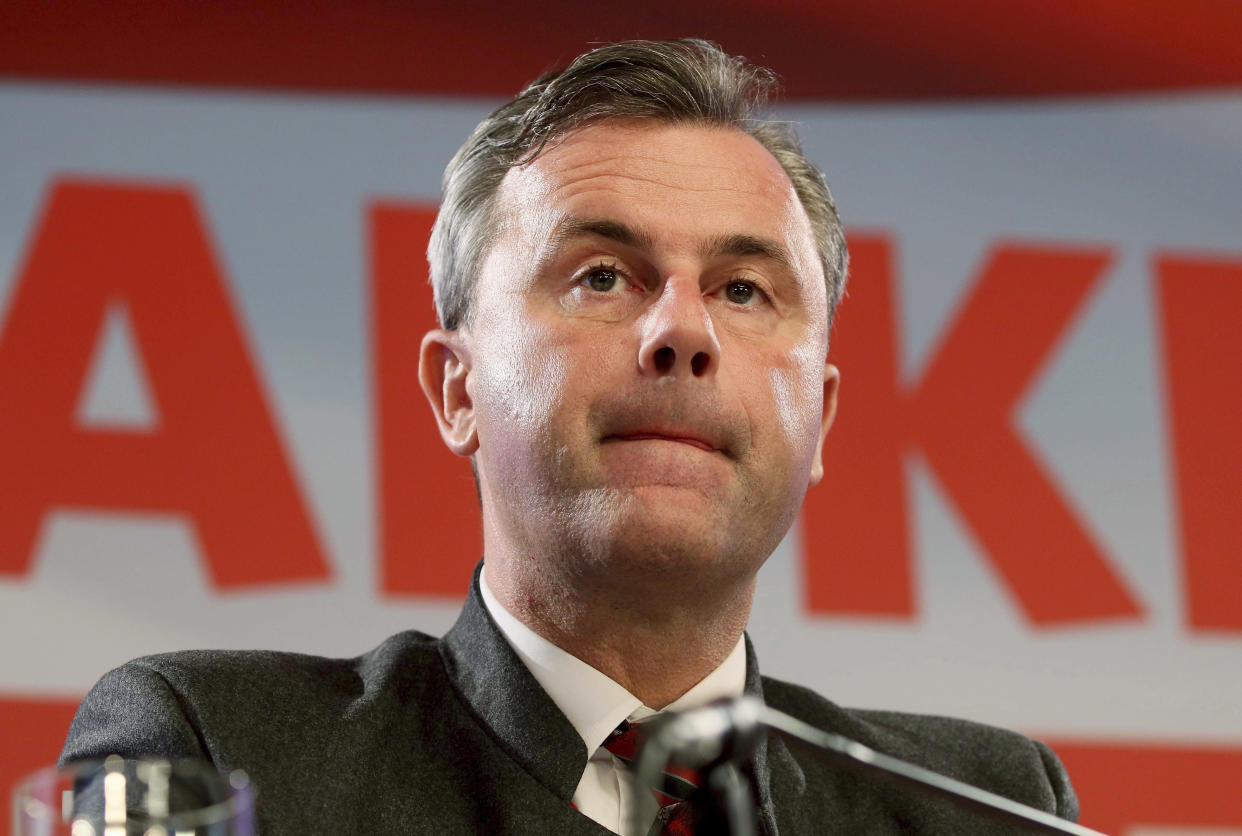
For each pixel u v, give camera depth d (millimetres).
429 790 3693
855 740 4477
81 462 7375
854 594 7840
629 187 3947
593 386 3701
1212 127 8844
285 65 8141
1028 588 7992
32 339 7496
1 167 7707
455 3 8391
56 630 7160
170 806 2240
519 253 3988
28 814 2211
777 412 3812
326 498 7531
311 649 7348
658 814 3641
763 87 4426
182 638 7258
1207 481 8273
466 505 7641
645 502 3635
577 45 8453
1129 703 7906
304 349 7711
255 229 7855
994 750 4648
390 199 8047
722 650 4027
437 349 4355
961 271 8430
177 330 7629
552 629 3934
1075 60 8820
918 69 8695
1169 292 8555
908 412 8148
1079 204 8641
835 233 4598
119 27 8008
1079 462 8211
